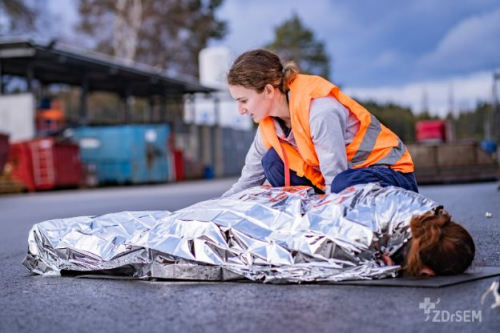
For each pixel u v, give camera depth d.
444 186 13.41
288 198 3.01
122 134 23.48
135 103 45.47
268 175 3.53
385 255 2.75
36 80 27.88
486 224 5.20
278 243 2.80
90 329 2.24
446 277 2.70
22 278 3.34
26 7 35.19
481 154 14.96
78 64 23.64
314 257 2.75
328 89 3.15
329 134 3.08
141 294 2.73
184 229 2.96
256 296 2.59
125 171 23.53
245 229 2.87
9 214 9.23
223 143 34.81
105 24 44.12
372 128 3.22
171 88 32.62
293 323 2.18
